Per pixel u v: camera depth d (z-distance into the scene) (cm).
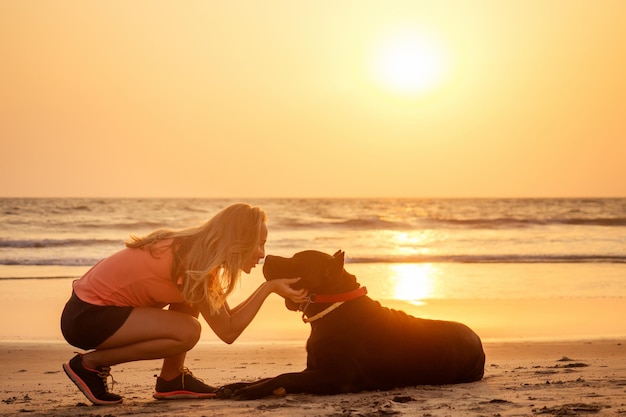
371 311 474
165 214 4359
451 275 1602
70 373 434
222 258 420
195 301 423
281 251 2356
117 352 430
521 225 3669
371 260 2014
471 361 506
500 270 1720
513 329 913
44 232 3041
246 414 397
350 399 443
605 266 1816
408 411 399
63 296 1213
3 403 462
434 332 494
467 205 6444
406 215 4656
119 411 414
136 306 429
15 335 862
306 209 5344
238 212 427
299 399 447
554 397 444
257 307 447
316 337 468
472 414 389
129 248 432
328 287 466
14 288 1313
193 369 648
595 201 7350
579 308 1102
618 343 789
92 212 4291
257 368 655
